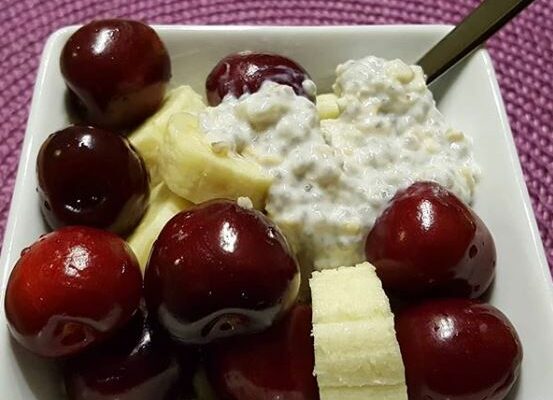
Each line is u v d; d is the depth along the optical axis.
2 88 0.21
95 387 0.14
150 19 0.22
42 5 0.22
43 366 0.14
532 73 0.21
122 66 0.16
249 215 0.14
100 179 0.15
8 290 0.14
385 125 0.16
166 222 0.15
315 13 0.22
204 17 0.22
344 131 0.16
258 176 0.15
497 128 0.17
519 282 0.15
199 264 0.13
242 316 0.13
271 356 0.14
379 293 0.14
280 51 0.18
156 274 0.13
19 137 0.20
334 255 0.15
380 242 0.15
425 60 0.18
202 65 0.18
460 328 0.14
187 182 0.15
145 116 0.17
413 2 0.22
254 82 0.16
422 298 0.15
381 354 0.13
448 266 0.14
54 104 0.16
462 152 0.17
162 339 0.14
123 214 0.15
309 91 0.17
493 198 0.16
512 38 0.21
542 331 0.14
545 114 0.20
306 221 0.15
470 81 0.17
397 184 0.16
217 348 0.14
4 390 0.14
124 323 0.14
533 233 0.15
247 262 0.13
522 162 0.20
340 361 0.13
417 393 0.14
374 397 0.13
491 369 0.14
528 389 0.14
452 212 0.14
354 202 0.15
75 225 0.15
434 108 0.17
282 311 0.14
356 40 0.18
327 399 0.13
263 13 0.22
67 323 0.13
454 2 0.22
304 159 0.15
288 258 0.14
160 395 0.14
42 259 0.13
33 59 0.21
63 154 0.15
